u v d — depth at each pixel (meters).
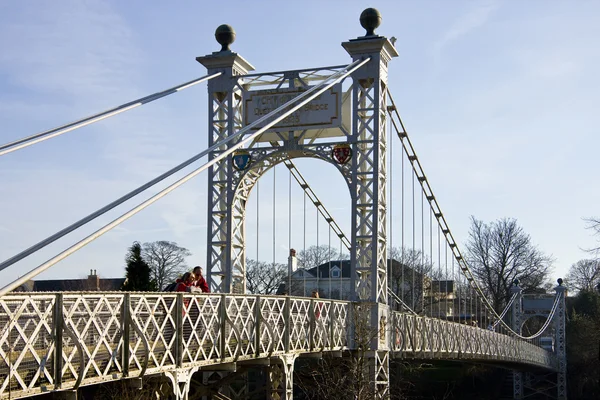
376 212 34.16
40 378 16.39
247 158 35.72
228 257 35.62
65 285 87.50
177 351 20.95
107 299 18.22
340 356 32.56
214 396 29.73
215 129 36.28
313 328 29.52
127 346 18.81
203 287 25.55
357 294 34.16
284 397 27.34
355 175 34.47
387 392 33.75
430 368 81.69
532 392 91.75
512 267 83.75
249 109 35.84
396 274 67.81
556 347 88.81
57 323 16.67
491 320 71.38
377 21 35.19
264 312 26.34
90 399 22.92
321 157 34.97
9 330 15.33
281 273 81.25
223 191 36.03
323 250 86.50
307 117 34.94
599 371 86.25
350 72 33.94
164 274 83.69
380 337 33.81
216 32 36.56
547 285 102.75
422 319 41.12
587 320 86.81
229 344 24.41
